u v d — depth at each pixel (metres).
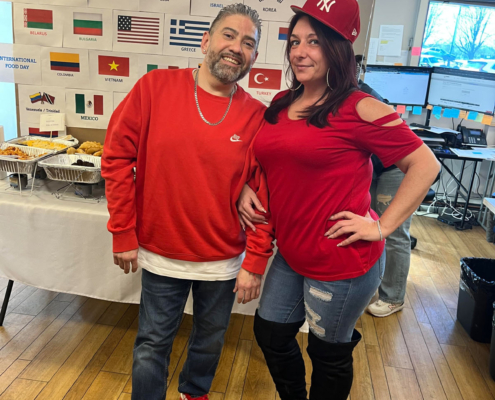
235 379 2.13
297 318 1.65
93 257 2.15
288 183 1.43
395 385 2.18
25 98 2.52
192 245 1.57
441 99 4.47
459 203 4.94
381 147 1.35
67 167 2.07
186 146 1.50
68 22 2.38
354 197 1.43
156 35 2.37
